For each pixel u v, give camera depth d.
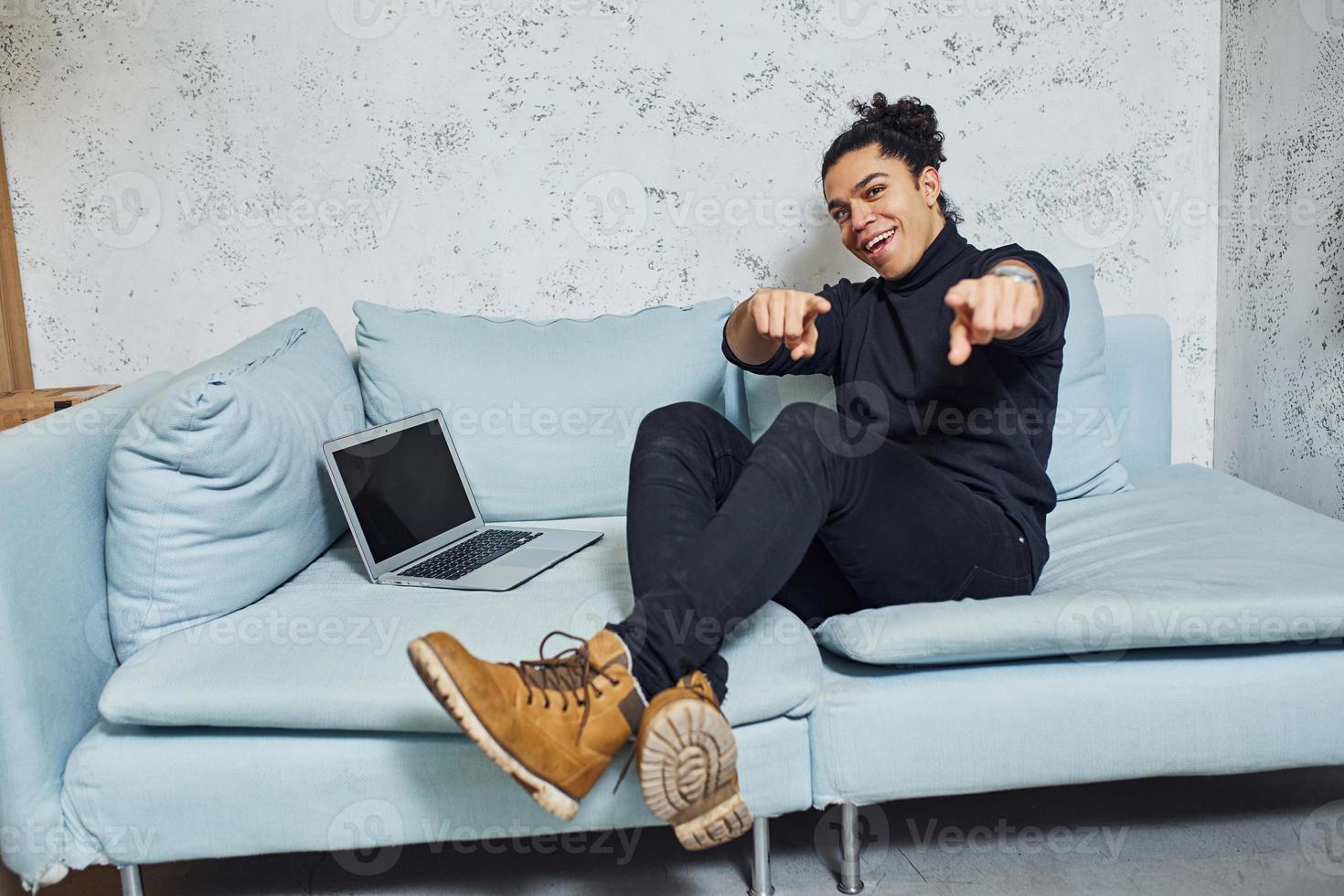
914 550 1.32
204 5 1.96
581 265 2.09
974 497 1.38
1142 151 2.12
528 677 1.09
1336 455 1.85
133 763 1.24
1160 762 1.30
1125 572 1.43
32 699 1.23
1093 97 2.09
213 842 1.26
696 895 1.37
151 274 2.04
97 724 1.32
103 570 1.43
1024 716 1.28
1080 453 1.90
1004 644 1.27
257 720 1.23
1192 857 1.41
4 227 1.98
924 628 1.27
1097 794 1.60
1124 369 2.04
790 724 1.27
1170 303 2.20
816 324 1.61
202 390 1.35
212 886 1.46
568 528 1.82
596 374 1.86
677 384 1.87
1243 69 2.03
